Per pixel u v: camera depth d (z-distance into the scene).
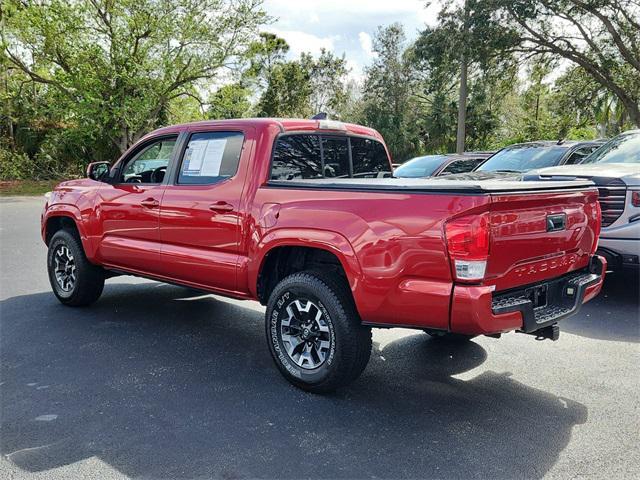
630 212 5.95
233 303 6.59
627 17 23.02
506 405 3.86
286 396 3.97
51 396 3.93
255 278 4.30
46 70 27.34
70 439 3.33
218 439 3.34
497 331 3.40
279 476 2.95
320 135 4.88
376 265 3.55
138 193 5.25
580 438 3.39
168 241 5.00
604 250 6.08
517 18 23.72
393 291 3.50
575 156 9.66
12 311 6.08
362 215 3.64
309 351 4.04
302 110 51.19
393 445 3.29
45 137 27.64
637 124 25.59
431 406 3.83
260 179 4.34
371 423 3.57
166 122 29.39
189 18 24.70
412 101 44.66
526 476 2.97
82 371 4.40
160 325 5.66
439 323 3.40
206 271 4.70
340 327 3.78
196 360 4.68
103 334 5.34
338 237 3.72
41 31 24.16
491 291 3.30
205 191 4.67
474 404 3.87
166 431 3.44
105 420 3.58
